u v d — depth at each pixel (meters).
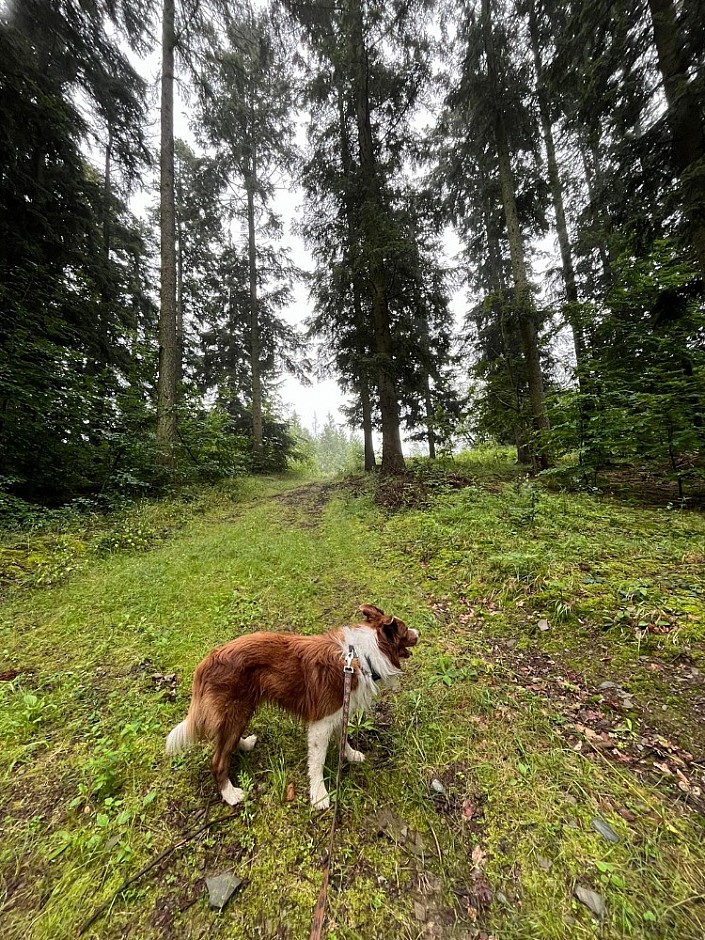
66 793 2.12
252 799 2.08
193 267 18.52
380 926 1.53
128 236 13.59
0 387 6.46
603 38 6.34
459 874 1.71
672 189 5.57
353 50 9.77
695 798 1.98
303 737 2.52
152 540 6.58
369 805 2.05
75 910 1.59
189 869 1.74
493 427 11.24
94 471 8.88
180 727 2.07
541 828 1.88
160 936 1.50
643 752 2.27
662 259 7.91
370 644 2.35
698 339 7.55
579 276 13.09
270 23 10.92
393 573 5.10
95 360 9.93
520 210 10.23
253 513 8.99
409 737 2.49
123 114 11.15
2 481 6.35
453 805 2.03
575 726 2.49
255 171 17.77
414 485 9.18
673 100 5.36
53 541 5.66
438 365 12.48
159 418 10.27
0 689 2.89
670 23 5.56
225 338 18.20
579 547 4.70
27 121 8.33
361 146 10.59
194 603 4.34
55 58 9.91
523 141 10.04
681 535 4.86
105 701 2.84
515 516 6.02
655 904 1.56
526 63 9.20
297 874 1.72
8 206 8.03
